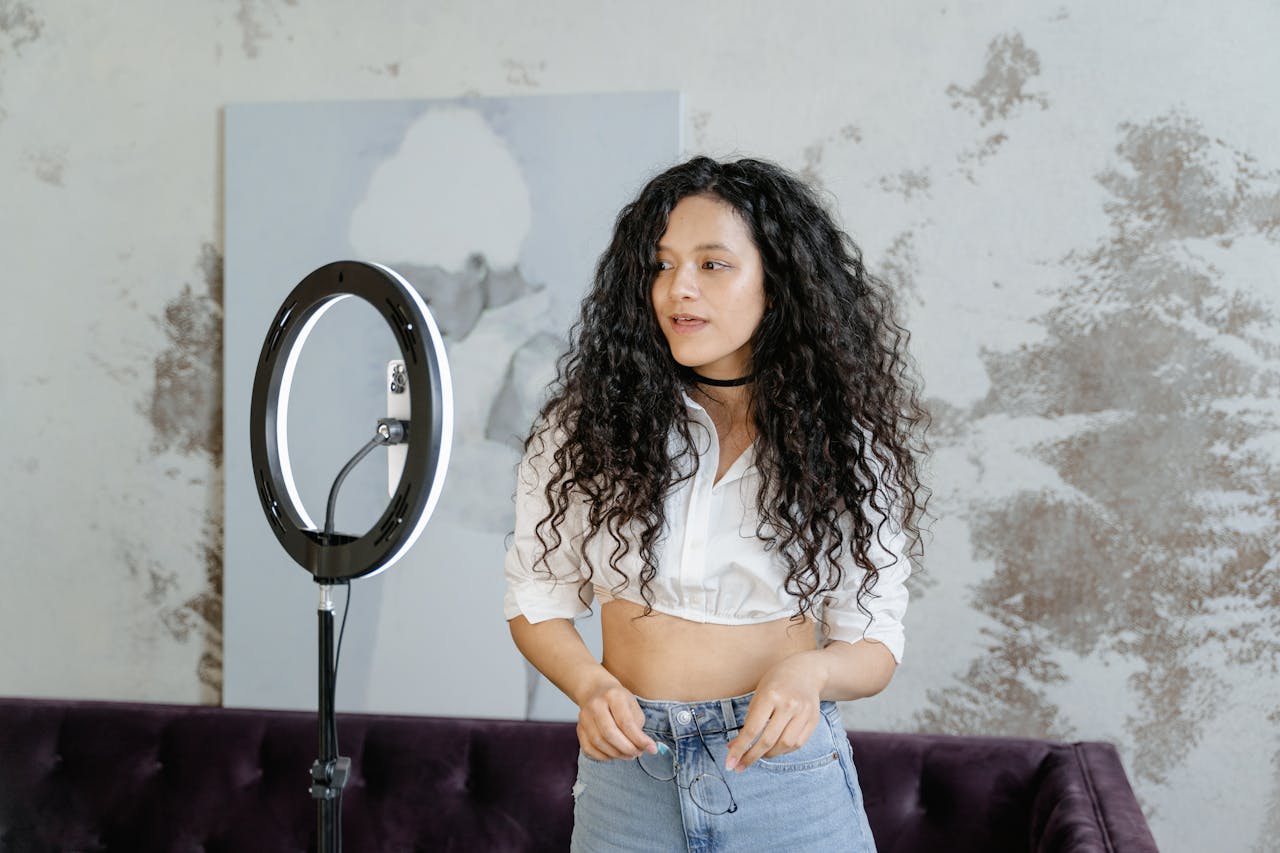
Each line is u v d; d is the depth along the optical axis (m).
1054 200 2.20
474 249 2.35
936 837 2.11
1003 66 2.21
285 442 1.50
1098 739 2.21
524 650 1.27
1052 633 2.22
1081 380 2.20
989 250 2.22
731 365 1.26
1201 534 2.17
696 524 1.21
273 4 2.42
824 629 1.36
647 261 1.23
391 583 2.39
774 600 1.22
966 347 2.23
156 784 2.34
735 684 1.20
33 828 2.36
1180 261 2.16
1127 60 2.17
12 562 2.57
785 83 2.27
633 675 1.22
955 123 2.22
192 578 2.51
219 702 2.51
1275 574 2.15
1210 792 2.18
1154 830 2.20
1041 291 2.21
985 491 2.23
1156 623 2.19
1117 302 2.18
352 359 2.38
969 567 2.24
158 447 2.51
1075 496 2.21
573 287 2.31
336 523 2.38
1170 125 2.16
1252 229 2.14
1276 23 2.13
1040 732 2.23
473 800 2.25
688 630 1.21
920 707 2.27
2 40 2.53
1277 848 2.16
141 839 2.33
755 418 1.25
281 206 2.41
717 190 1.21
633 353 1.25
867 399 1.31
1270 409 2.14
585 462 1.24
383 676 2.39
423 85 2.38
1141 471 2.19
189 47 2.46
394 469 1.42
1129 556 2.19
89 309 2.52
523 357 2.33
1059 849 1.74
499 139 2.33
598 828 1.23
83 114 2.51
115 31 2.49
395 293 1.33
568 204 2.31
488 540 2.36
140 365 2.51
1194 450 2.17
